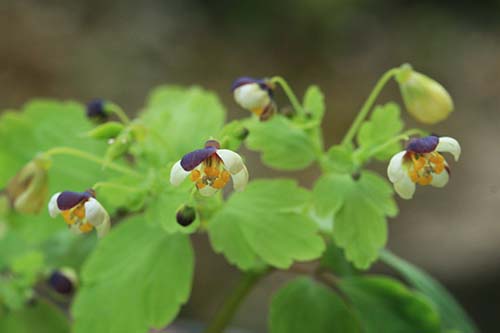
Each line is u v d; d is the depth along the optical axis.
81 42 0.63
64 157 0.22
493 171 0.56
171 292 0.20
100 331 0.20
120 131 0.20
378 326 0.21
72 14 0.66
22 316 0.22
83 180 0.21
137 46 0.66
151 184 0.20
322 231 0.21
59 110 0.22
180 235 0.20
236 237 0.20
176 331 0.30
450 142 0.18
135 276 0.20
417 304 0.21
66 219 0.19
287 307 0.21
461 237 0.50
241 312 0.47
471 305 0.48
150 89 0.62
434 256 0.49
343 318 0.21
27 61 0.59
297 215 0.20
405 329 0.21
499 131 0.63
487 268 0.48
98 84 0.59
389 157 0.20
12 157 0.22
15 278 0.22
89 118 0.21
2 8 0.63
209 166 0.18
